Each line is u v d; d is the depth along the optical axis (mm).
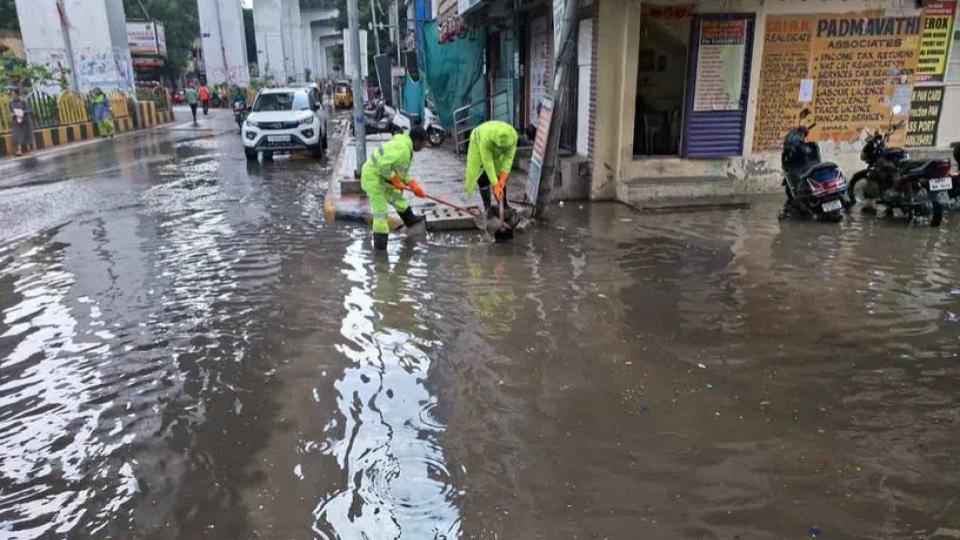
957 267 6195
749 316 5102
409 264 6609
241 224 8602
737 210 8672
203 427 3701
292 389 4102
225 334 4977
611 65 8945
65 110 20375
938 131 10227
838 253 6684
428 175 11719
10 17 31797
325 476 3223
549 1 11242
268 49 54156
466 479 3172
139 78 50656
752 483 3104
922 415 3684
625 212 8648
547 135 8008
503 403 3873
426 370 4316
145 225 8609
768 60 9430
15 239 7961
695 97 9305
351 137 19797
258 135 14820
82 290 6055
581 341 4695
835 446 3393
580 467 3248
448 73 15875
